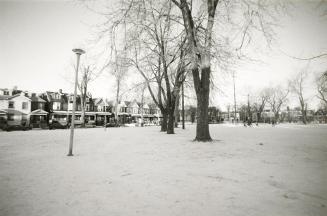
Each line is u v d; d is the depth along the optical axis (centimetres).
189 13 1052
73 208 350
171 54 1179
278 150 945
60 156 809
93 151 934
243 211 337
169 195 405
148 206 357
